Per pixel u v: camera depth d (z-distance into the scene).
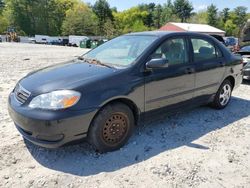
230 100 6.69
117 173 3.51
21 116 3.56
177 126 4.98
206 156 3.98
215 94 5.66
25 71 10.51
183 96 4.85
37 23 93.62
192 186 3.31
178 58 4.79
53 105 3.46
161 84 4.40
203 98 5.34
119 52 4.64
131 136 4.48
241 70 6.23
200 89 5.18
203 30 49.16
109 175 3.46
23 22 91.25
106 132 3.85
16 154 3.86
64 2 103.56
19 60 14.42
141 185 3.29
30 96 3.63
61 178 3.38
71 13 94.25
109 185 3.28
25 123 3.54
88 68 4.18
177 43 4.81
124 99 3.98
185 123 5.13
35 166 3.61
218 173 3.59
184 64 4.82
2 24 88.69
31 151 3.95
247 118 5.54
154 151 4.05
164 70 4.46
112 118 3.87
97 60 4.58
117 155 3.91
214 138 4.56
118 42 4.99
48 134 3.44
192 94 5.03
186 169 3.64
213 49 5.54
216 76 5.49
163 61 4.07
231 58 5.85
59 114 3.42
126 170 3.57
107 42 5.26
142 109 4.23
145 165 3.69
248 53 9.15
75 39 60.22
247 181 3.46
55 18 98.12
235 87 6.18
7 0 93.00
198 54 5.16
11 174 3.43
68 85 3.61
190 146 4.25
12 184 3.25
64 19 97.25
